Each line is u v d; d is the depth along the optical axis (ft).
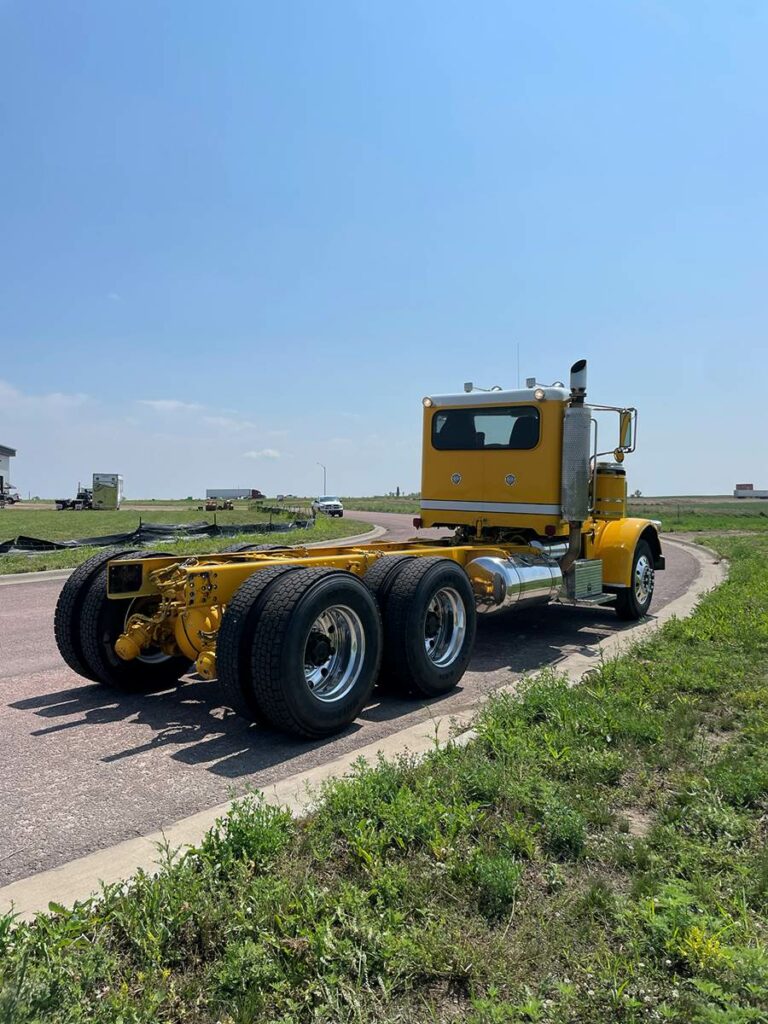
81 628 19.51
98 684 21.35
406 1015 7.49
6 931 8.23
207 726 17.46
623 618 31.78
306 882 9.34
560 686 17.76
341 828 10.95
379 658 17.99
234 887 9.45
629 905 9.11
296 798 12.66
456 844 10.55
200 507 228.02
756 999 7.55
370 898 9.32
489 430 28.27
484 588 23.97
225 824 10.97
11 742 16.17
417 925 8.82
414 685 19.21
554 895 9.50
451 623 20.89
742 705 17.04
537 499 27.12
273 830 10.57
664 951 8.27
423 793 11.94
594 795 12.25
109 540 69.51
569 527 27.53
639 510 186.39
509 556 25.66
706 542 74.08
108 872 10.27
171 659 20.88
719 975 7.86
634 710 16.53
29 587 42.52
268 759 15.17
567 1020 7.32
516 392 27.35
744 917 8.69
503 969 8.03
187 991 7.73
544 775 13.17
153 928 8.46
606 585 30.66
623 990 7.63
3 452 260.62
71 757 15.23
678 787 12.68
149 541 72.23
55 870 10.34
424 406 29.99
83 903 9.07
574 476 26.16
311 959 8.10
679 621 26.96
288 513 155.22
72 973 7.72
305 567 17.34
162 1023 7.30
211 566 17.94
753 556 53.83
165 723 17.71
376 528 104.37
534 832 10.97
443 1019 7.45
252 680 15.67
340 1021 7.34
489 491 28.27
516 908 9.22
